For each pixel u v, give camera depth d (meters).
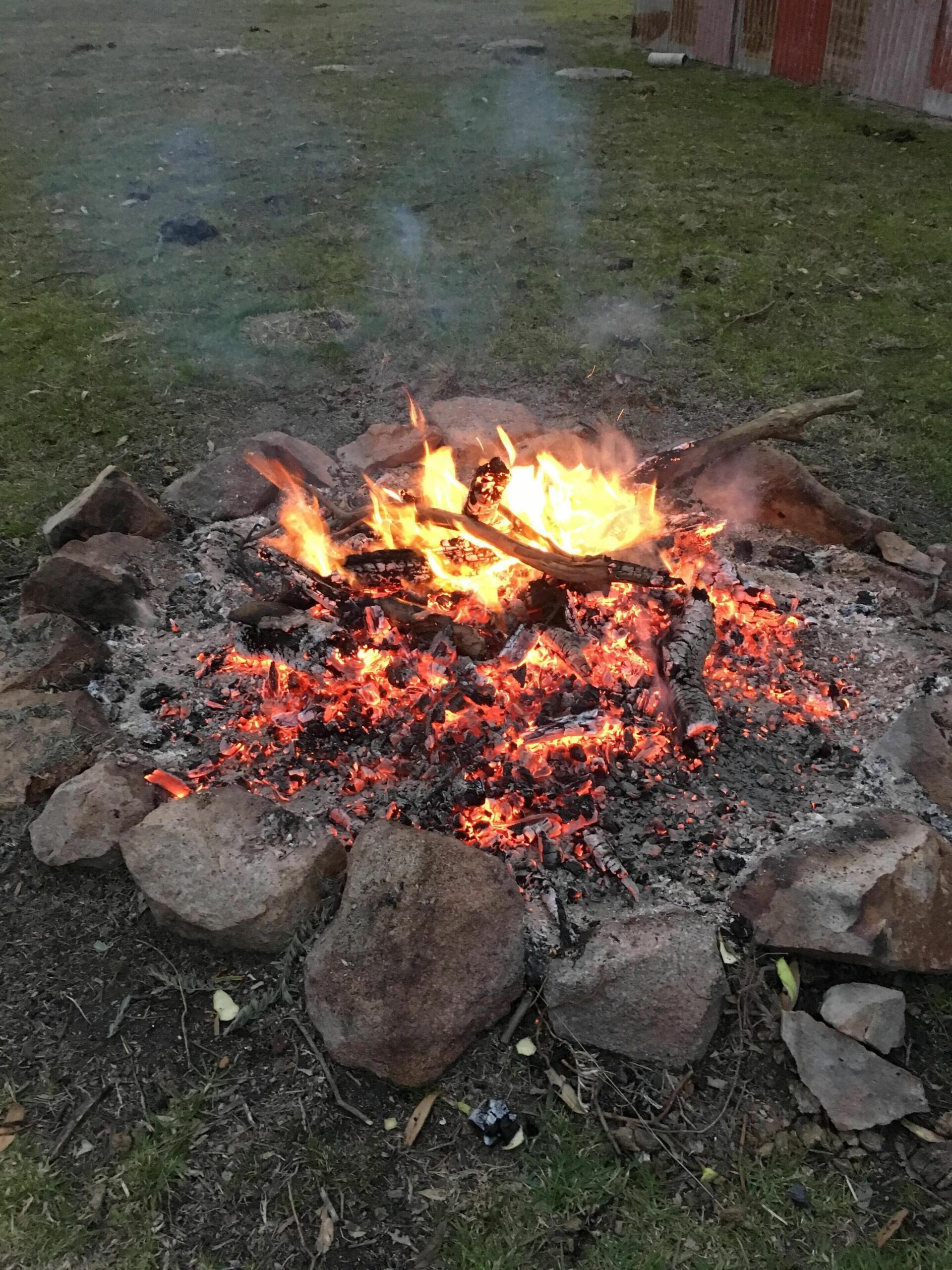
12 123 6.08
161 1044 1.28
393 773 1.57
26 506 2.38
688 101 6.38
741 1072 1.25
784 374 3.01
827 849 1.40
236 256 4.00
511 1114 1.20
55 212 4.57
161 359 3.13
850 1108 1.20
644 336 3.24
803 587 2.02
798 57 6.68
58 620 1.85
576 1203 1.13
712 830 1.49
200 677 1.79
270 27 9.11
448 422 2.55
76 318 3.44
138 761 1.59
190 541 2.14
